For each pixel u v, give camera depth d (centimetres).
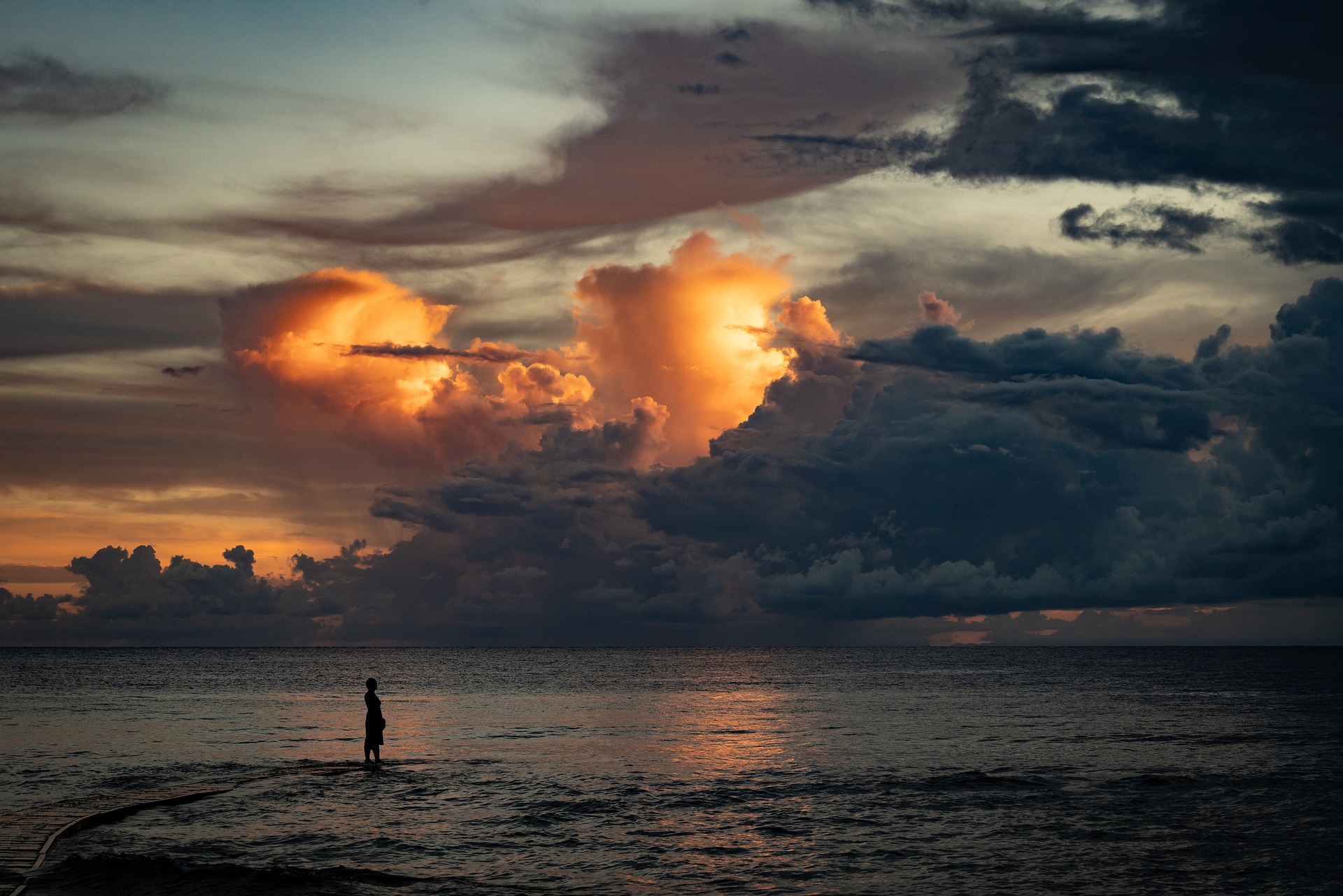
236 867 2239
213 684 12044
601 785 3628
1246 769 4081
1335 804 3262
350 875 2230
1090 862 2461
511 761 4344
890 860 2472
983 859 2491
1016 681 13562
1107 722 6525
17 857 2323
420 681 13675
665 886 2211
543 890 2158
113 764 4119
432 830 2767
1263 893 2194
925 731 5912
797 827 2859
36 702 8344
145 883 2123
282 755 4488
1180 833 2800
